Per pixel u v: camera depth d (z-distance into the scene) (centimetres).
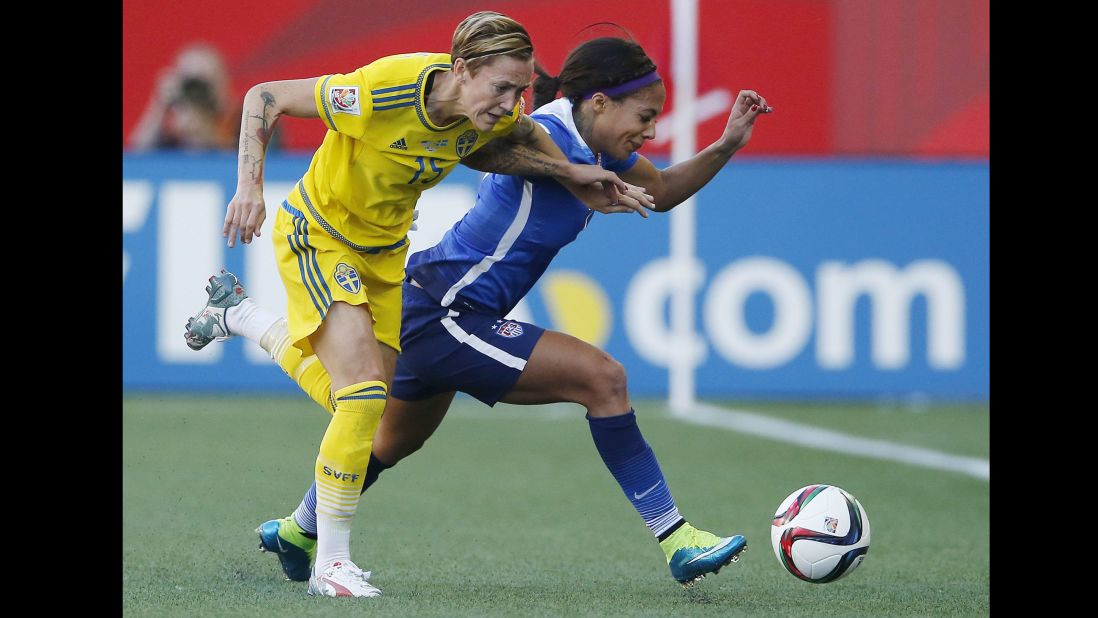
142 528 1900
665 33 3428
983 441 3003
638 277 3562
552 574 1625
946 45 4169
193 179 3475
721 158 1692
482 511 2109
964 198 3588
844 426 3225
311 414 3253
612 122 1546
